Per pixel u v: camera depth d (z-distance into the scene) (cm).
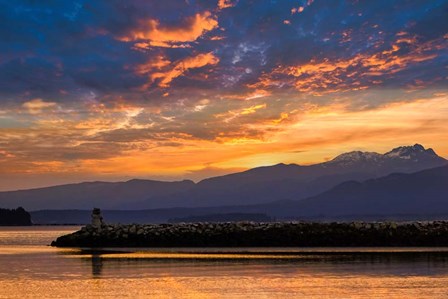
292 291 3062
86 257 4975
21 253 5491
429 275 3591
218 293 3030
